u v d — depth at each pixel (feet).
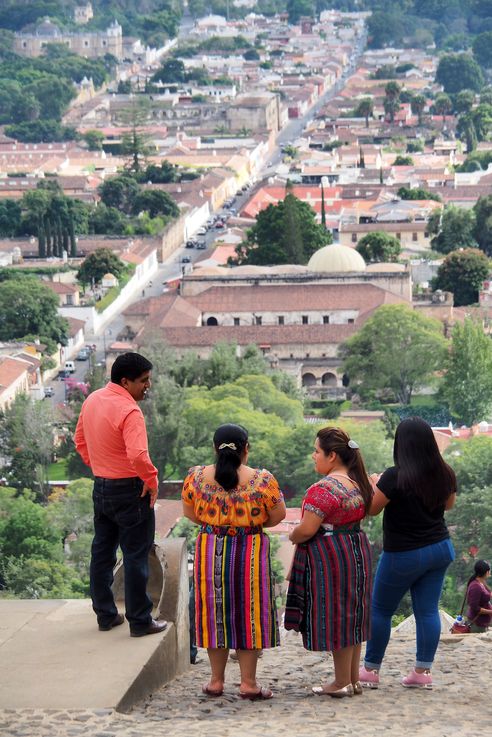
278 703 103.30
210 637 104.17
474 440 521.24
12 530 467.11
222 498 103.55
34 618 111.55
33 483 611.88
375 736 88.89
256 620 103.65
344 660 106.73
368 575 106.83
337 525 106.11
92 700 95.04
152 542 109.09
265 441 596.70
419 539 109.09
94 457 107.45
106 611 108.37
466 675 116.88
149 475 105.40
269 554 104.99
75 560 461.78
